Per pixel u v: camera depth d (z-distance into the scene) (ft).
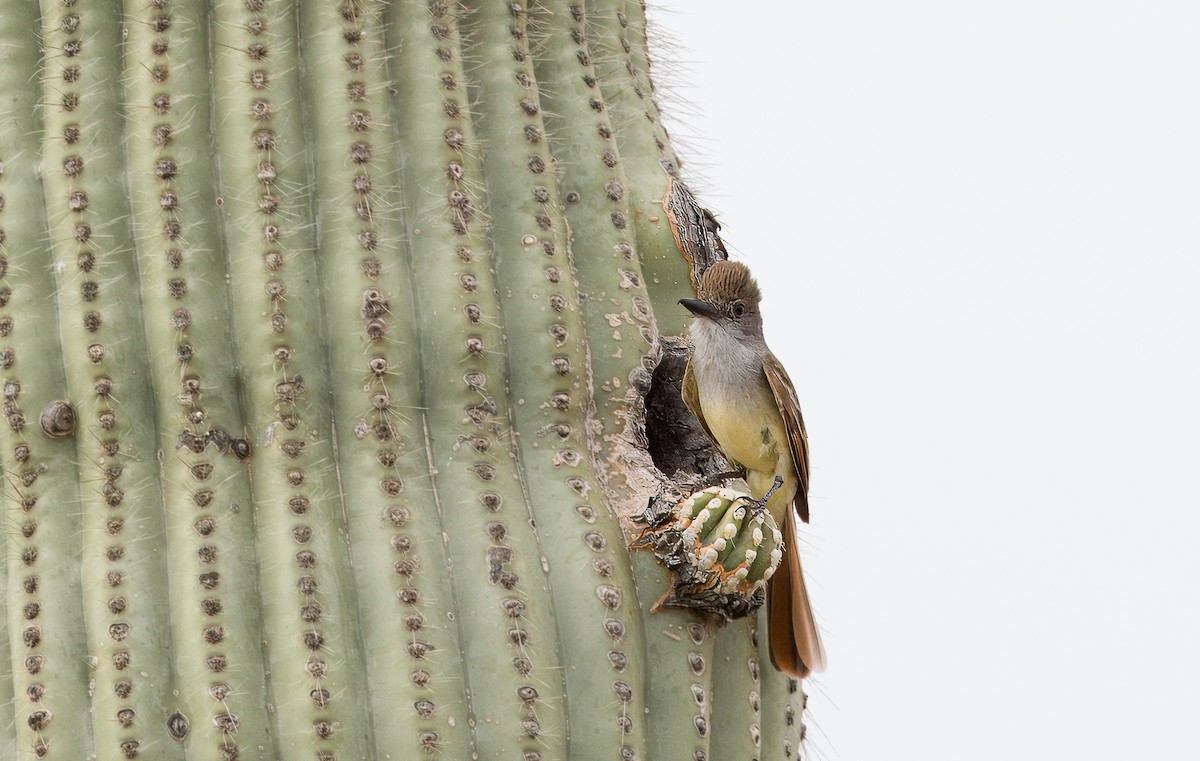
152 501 27.48
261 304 27.99
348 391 28.22
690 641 29.32
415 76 30.07
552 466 29.32
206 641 26.14
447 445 28.63
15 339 27.99
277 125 28.71
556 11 33.37
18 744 26.27
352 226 28.66
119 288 28.14
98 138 28.63
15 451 27.76
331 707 25.79
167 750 25.86
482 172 30.68
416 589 26.89
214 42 29.17
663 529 29.30
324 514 27.27
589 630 27.86
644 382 31.42
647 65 36.91
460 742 26.23
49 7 29.43
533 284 30.07
